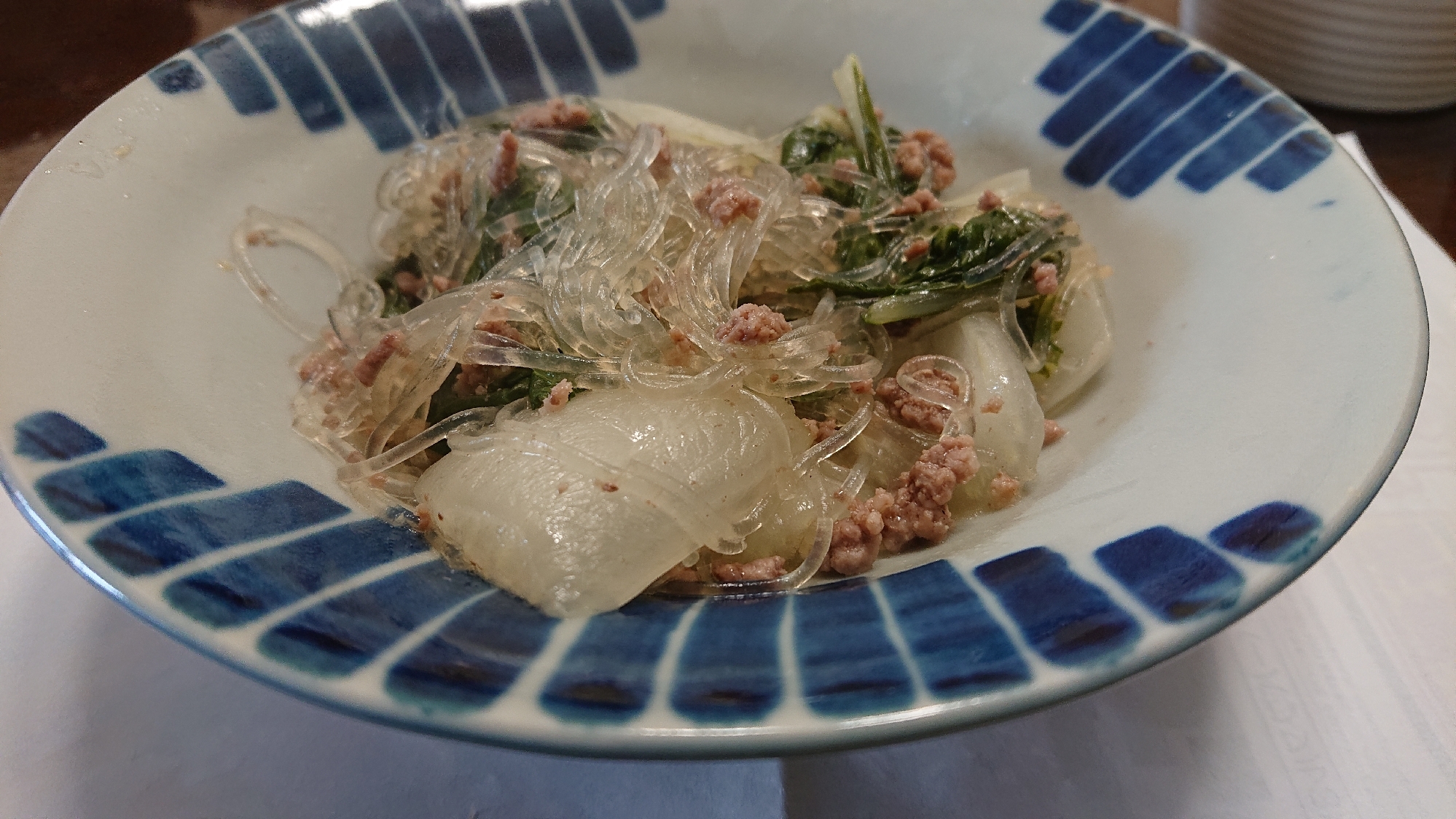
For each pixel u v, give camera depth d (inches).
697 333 6.3
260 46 7.4
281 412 5.9
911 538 5.9
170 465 4.6
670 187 7.1
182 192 6.5
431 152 8.1
